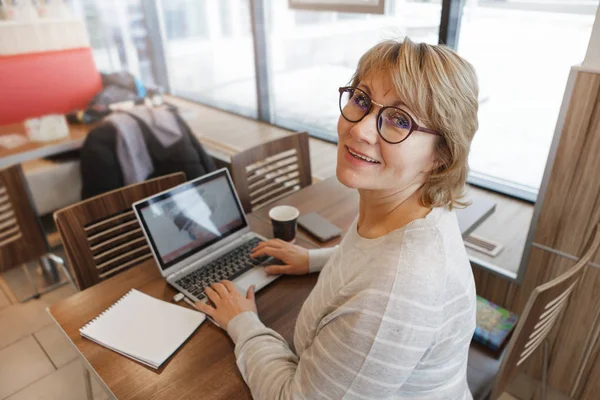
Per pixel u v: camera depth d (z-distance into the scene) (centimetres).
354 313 64
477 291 181
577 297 146
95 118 279
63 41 296
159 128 281
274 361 85
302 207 166
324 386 68
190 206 130
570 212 139
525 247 155
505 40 221
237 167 180
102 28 320
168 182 158
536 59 215
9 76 273
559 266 148
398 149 64
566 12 196
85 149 262
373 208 75
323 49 309
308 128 353
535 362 165
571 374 158
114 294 119
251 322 98
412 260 63
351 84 73
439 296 63
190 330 105
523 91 226
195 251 129
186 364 97
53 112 289
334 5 268
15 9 273
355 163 69
